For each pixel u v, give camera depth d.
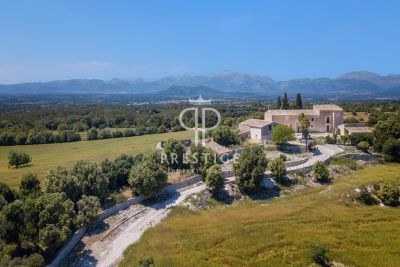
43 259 53.03
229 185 87.62
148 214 75.69
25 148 143.75
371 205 79.69
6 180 88.69
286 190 89.25
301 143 121.62
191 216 74.75
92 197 68.75
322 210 75.25
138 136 170.38
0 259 49.78
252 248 60.50
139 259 57.69
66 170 73.69
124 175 86.75
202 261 57.47
